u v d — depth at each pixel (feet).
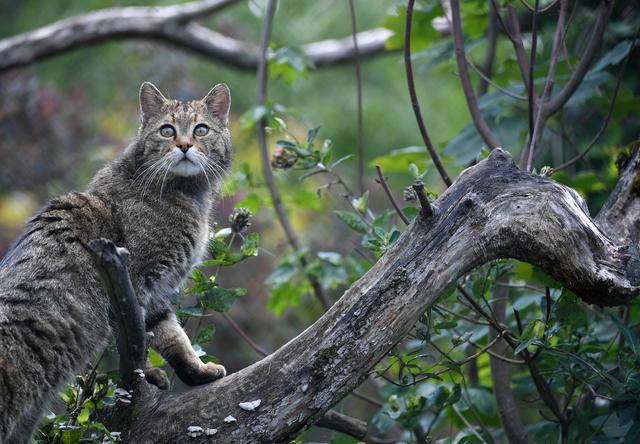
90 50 61.82
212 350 49.57
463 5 35.68
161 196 28.02
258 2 59.47
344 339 20.65
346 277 33.63
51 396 24.39
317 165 28.55
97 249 19.56
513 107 32.58
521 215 20.77
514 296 28.55
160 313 26.53
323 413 21.01
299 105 65.46
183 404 21.66
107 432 20.65
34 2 61.31
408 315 20.61
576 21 37.47
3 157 54.19
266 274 51.52
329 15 66.13
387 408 27.32
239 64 50.26
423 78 67.10
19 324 23.76
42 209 26.43
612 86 36.70
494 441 29.32
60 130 55.36
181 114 29.89
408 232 21.04
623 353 24.61
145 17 48.03
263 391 21.11
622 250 21.43
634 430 22.71
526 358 25.04
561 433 25.77
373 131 64.85
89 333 24.93
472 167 21.83
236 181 34.60
